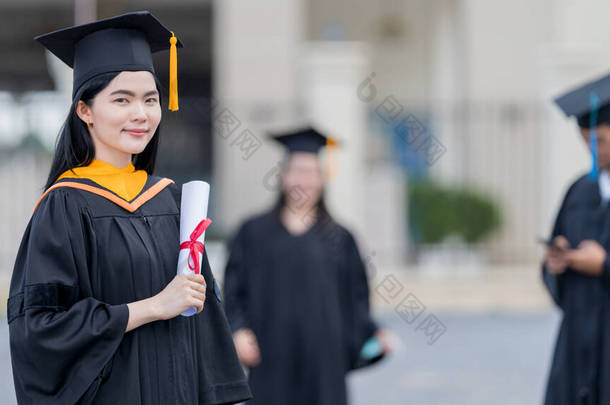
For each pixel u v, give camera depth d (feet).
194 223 14.61
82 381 13.44
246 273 27.66
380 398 36.24
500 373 40.40
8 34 93.40
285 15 66.33
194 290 13.92
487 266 66.80
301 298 26.78
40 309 13.66
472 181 69.00
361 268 28.14
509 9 70.85
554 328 51.24
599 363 21.99
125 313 13.61
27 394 13.73
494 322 53.26
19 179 62.08
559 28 67.51
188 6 87.86
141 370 14.16
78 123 14.80
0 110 62.03
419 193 65.00
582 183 23.77
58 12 93.66
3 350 44.86
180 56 92.22
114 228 14.43
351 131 61.21
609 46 66.90
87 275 14.03
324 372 26.45
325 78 61.46
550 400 22.77
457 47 76.07
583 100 22.62
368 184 65.05
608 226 22.48
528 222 68.23
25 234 14.55
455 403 35.27
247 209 62.39
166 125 62.69
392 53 88.22
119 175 14.98
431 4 86.48
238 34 66.39
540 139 67.67
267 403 26.45
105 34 14.78
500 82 70.79
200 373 15.30
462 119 70.95
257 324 26.96
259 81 66.13
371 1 87.86
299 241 27.30
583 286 22.43
